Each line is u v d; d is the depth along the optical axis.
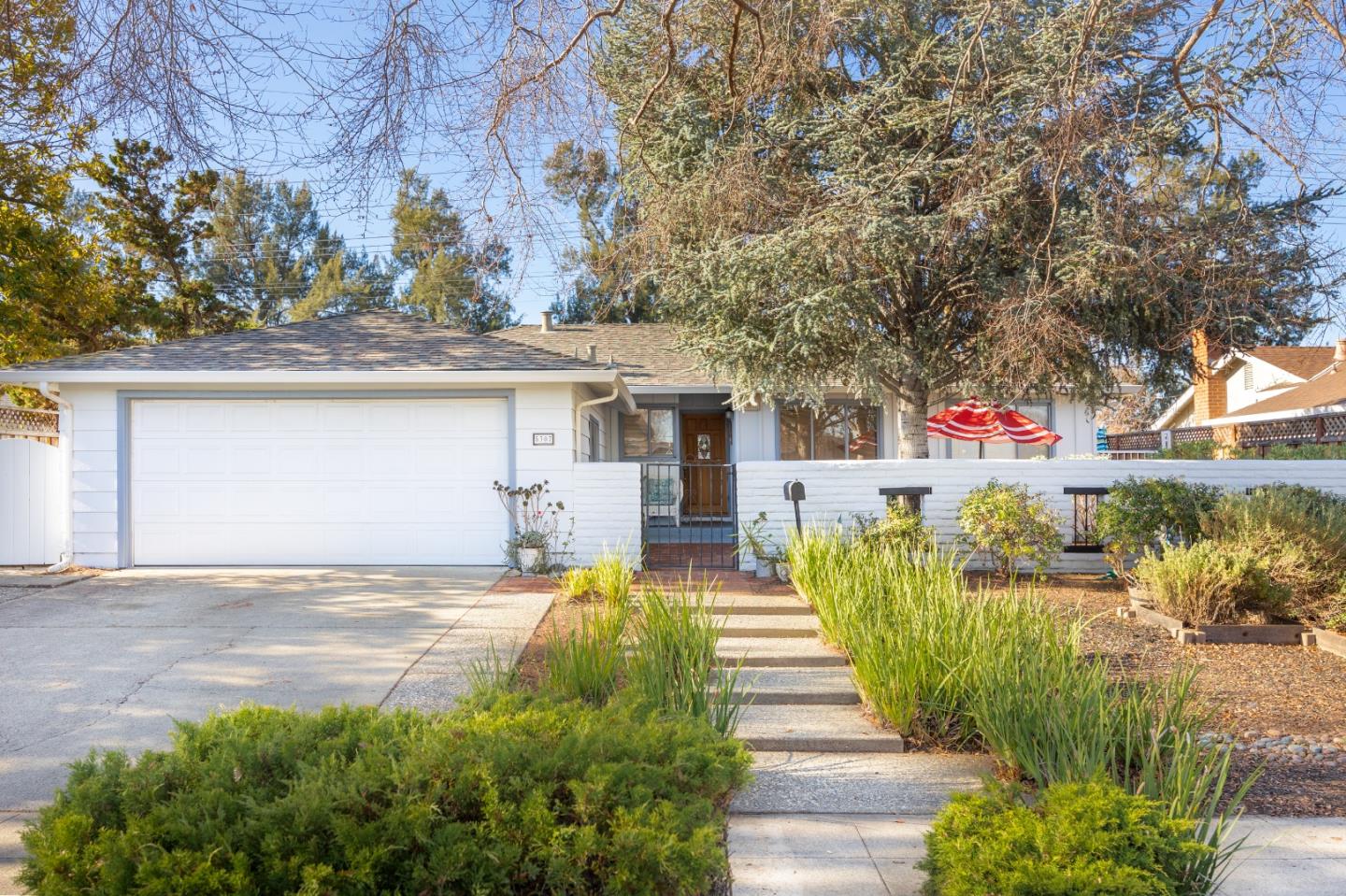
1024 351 11.03
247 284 27.28
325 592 10.45
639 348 20.53
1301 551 8.83
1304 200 9.99
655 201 8.61
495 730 3.67
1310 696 6.79
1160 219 10.20
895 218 12.50
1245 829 4.57
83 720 6.09
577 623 8.71
